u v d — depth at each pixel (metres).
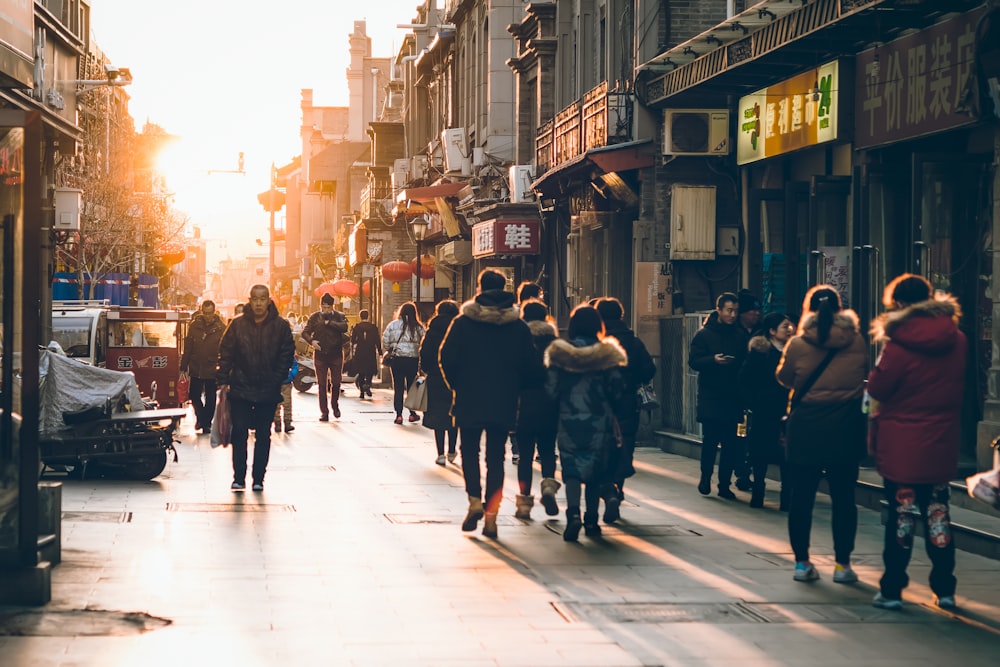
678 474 17.78
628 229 26.47
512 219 32.94
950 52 14.41
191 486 15.51
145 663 7.38
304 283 100.25
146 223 56.84
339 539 11.80
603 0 28.83
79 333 24.22
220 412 15.25
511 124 38.41
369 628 8.34
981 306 15.09
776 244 19.97
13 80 20.12
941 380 9.11
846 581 10.05
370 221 59.03
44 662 7.35
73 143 26.39
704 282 22.73
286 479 16.44
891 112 15.91
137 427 15.96
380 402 34.09
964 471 14.13
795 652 7.95
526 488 13.38
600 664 7.57
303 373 37.94
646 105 22.78
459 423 12.25
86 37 31.41
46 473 16.36
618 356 12.14
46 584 8.79
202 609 8.76
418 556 11.02
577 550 11.51
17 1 20.48
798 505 10.12
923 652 8.02
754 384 14.11
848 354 9.98
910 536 9.15
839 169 18.34
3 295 8.67
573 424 12.09
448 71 47.09
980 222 15.16
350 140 99.69
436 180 48.31
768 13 16.97
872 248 16.22
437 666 7.44
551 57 32.16
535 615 8.83
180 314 26.80
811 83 18.06
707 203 22.39
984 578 10.41
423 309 49.78
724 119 22.03
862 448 10.00
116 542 11.28
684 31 22.97
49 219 25.77
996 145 13.64
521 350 12.34
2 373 8.73
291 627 8.31
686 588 9.84
